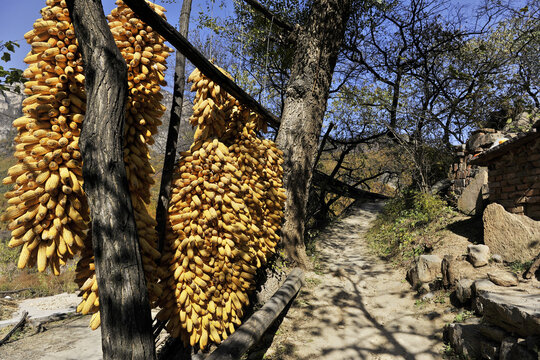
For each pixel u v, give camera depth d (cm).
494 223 502
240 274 331
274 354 400
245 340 320
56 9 221
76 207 213
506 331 314
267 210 427
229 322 316
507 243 478
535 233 452
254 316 376
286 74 1027
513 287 382
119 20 266
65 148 213
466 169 768
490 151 542
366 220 1198
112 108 212
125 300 200
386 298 524
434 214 739
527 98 943
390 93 1095
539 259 406
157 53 271
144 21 253
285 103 607
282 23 638
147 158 265
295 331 445
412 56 1170
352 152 1582
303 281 558
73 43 226
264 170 418
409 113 966
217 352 290
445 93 1084
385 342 404
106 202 203
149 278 254
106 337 197
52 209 207
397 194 1244
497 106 973
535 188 471
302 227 602
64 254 215
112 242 202
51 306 815
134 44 259
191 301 283
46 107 209
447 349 367
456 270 479
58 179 207
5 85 484
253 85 973
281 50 966
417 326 427
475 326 358
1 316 737
